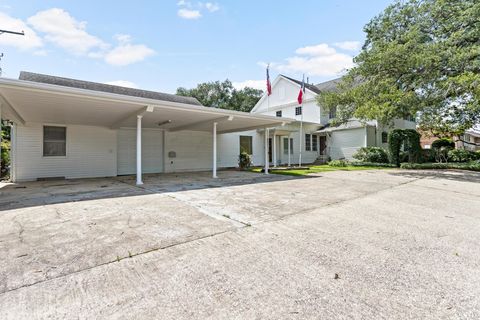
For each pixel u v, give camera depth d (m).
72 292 1.91
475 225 3.74
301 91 15.72
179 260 2.48
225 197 5.77
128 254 2.61
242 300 1.81
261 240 3.04
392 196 6.05
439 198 5.84
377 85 11.06
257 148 16.75
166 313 1.66
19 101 6.01
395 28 12.43
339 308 1.72
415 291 1.95
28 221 3.74
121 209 4.54
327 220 3.94
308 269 2.30
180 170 13.20
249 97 35.38
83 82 12.74
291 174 11.27
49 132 9.48
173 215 4.16
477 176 10.24
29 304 1.76
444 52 9.34
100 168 10.60
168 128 12.51
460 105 12.34
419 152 14.80
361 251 2.73
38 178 9.19
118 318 1.61
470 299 1.84
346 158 17.70
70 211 4.36
